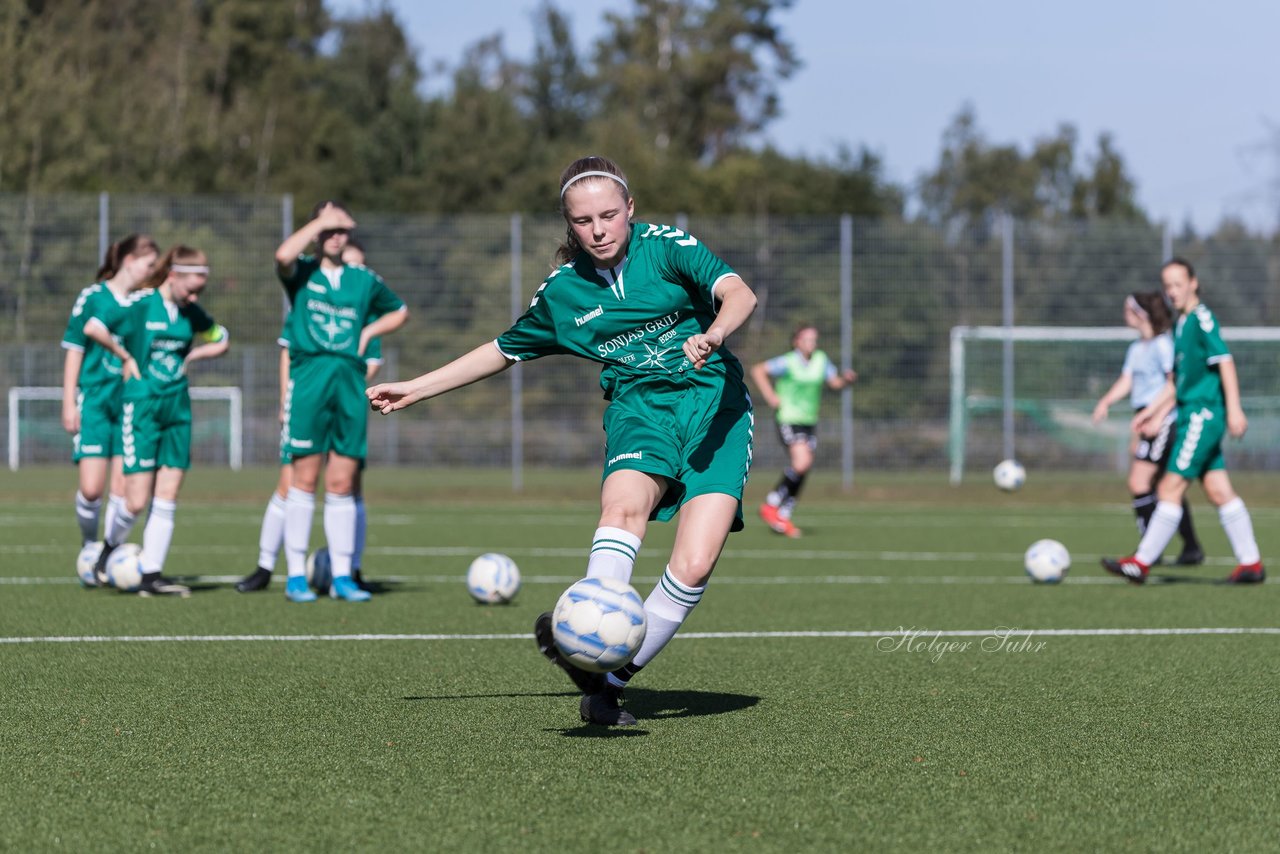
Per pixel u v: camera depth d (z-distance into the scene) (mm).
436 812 9484
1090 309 58312
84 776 10500
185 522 40094
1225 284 58906
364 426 22625
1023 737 12000
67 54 118750
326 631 18750
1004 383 57906
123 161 112125
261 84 137250
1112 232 58312
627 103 145375
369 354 24016
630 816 9391
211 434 60562
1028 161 151875
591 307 12156
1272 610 21719
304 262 22547
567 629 10930
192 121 120625
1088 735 12094
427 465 58531
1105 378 58562
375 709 13156
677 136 144000
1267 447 59344
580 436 57938
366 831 9047
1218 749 11570
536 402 57812
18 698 13688
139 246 22891
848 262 57781
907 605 22312
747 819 9344
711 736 11953
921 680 14992
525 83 168875
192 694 13938
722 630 19203
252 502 49250
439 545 33812
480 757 11117
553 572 27562
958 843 8836
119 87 121875
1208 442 24859
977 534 38281
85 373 24094
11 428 58156
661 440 12070
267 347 59625
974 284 58031
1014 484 41188
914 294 57719
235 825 9188
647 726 12383
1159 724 12602
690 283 12008
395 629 18984
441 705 13375
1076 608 21969
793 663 16188
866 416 57562
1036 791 10141
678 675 15305
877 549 33469
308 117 132625
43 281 55000
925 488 55156
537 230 57312
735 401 12430
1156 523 25141
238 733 12039
